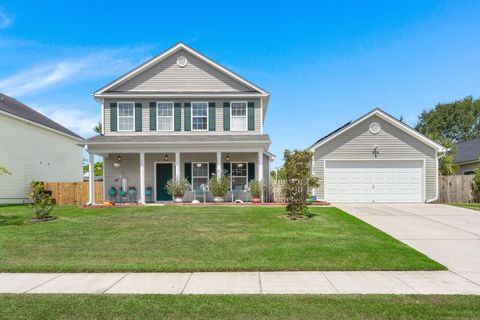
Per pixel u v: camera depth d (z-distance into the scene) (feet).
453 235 33.68
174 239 31.48
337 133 62.85
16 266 23.67
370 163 63.21
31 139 80.38
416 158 62.90
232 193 62.39
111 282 20.77
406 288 19.47
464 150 94.38
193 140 60.64
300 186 43.04
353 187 63.05
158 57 67.72
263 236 32.40
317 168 63.05
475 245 29.86
